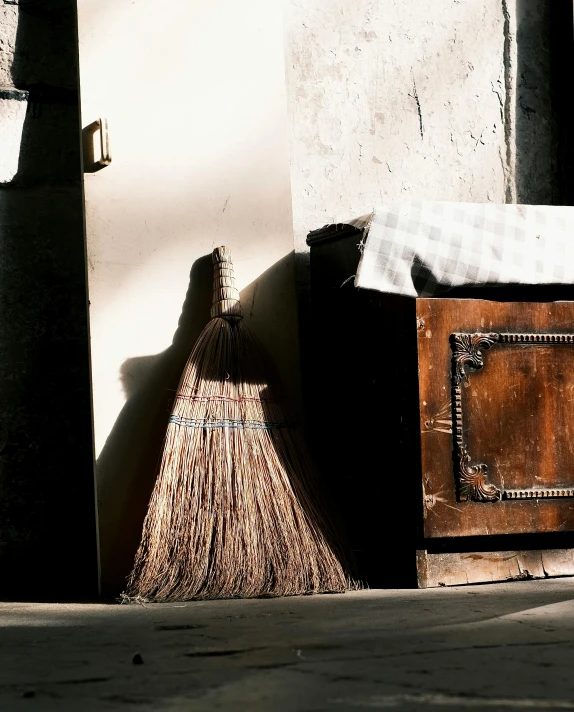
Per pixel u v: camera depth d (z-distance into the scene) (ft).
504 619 9.09
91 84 13.12
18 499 13.62
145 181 13.23
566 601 10.25
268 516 11.98
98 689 6.52
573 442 12.57
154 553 11.55
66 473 13.85
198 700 6.11
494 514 12.12
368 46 15.56
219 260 13.14
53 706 6.04
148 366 12.98
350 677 6.68
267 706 5.90
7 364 13.67
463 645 7.77
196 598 11.38
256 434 12.37
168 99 13.43
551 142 16.89
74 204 14.08
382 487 12.49
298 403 13.76
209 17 13.74
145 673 7.00
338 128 15.25
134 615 10.30
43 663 7.52
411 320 11.98
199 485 11.91
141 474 12.76
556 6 16.80
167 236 13.26
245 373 12.64
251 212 13.73
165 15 13.52
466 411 12.08
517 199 16.56
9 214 13.78
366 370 12.80
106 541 12.53
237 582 11.52
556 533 12.59
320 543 12.08
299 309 14.56
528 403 12.37
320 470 13.83
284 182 13.96
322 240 13.62
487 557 12.29
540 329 12.47
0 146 13.73
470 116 16.25
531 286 12.66
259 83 13.92
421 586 11.92
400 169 15.64
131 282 13.03
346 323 13.24
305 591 11.64
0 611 11.34
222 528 11.75
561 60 16.93
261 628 8.96
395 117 15.66
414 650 7.59
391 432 12.31
